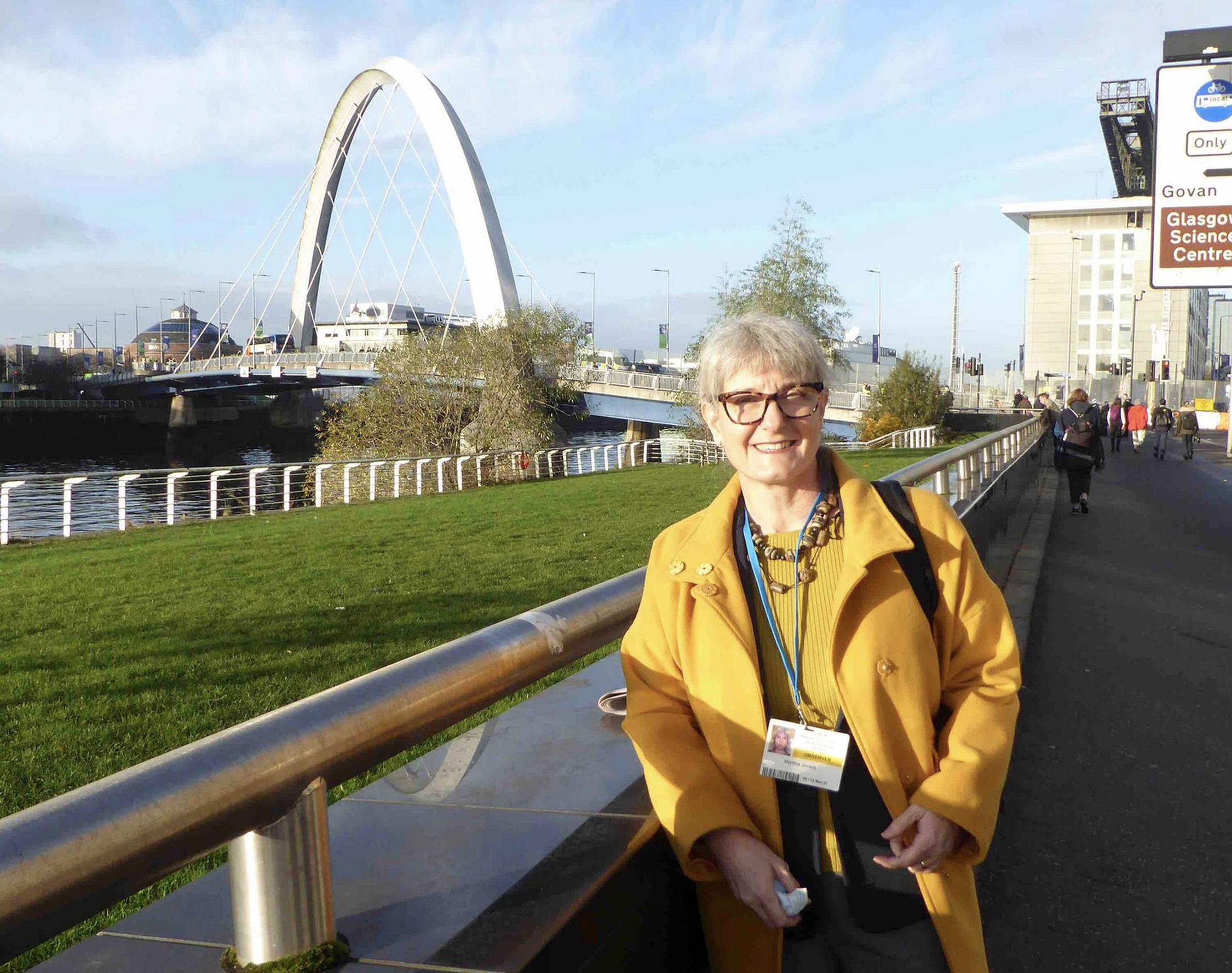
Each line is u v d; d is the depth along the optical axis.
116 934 1.29
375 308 116.56
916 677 1.79
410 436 36.72
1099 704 5.20
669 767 1.75
